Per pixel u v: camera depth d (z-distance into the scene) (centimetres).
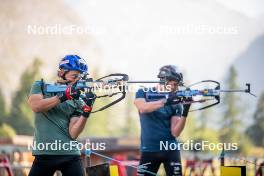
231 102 11075
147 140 2505
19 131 11631
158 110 2491
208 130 10338
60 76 2091
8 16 13775
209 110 10600
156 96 2491
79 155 2052
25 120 11694
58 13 12781
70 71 2075
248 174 3497
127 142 4206
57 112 2028
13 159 3712
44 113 2022
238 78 12838
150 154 2502
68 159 2023
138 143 4275
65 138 2027
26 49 13462
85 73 2095
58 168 2038
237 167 2317
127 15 12738
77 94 1986
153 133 2497
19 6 13750
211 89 2445
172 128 2500
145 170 2488
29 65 12794
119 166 2389
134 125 11638
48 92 2050
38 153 2022
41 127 2022
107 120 11338
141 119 2519
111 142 4006
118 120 11538
